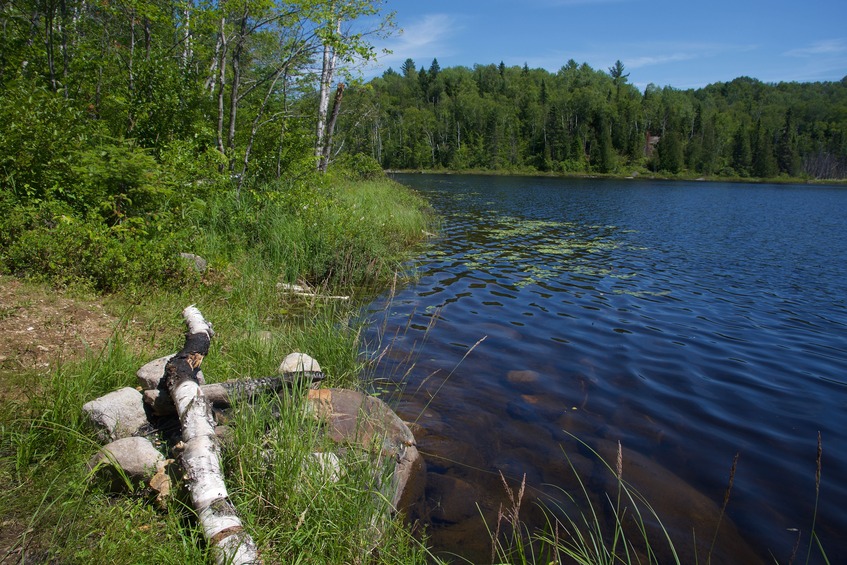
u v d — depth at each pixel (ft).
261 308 24.71
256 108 44.16
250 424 12.10
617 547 11.25
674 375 20.22
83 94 37.63
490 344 23.02
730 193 153.48
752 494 13.06
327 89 49.67
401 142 288.71
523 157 311.88
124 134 34.19
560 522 11.96
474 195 114.01
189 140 32.07
